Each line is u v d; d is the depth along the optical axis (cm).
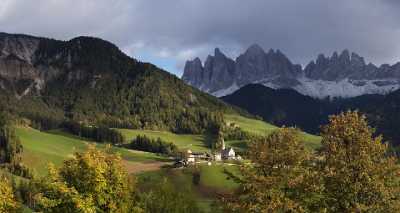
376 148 3372
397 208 3169
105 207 3241
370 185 3198
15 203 3538
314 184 3281
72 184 3225
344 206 3253
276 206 3167
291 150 3466
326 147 3478
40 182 3241
